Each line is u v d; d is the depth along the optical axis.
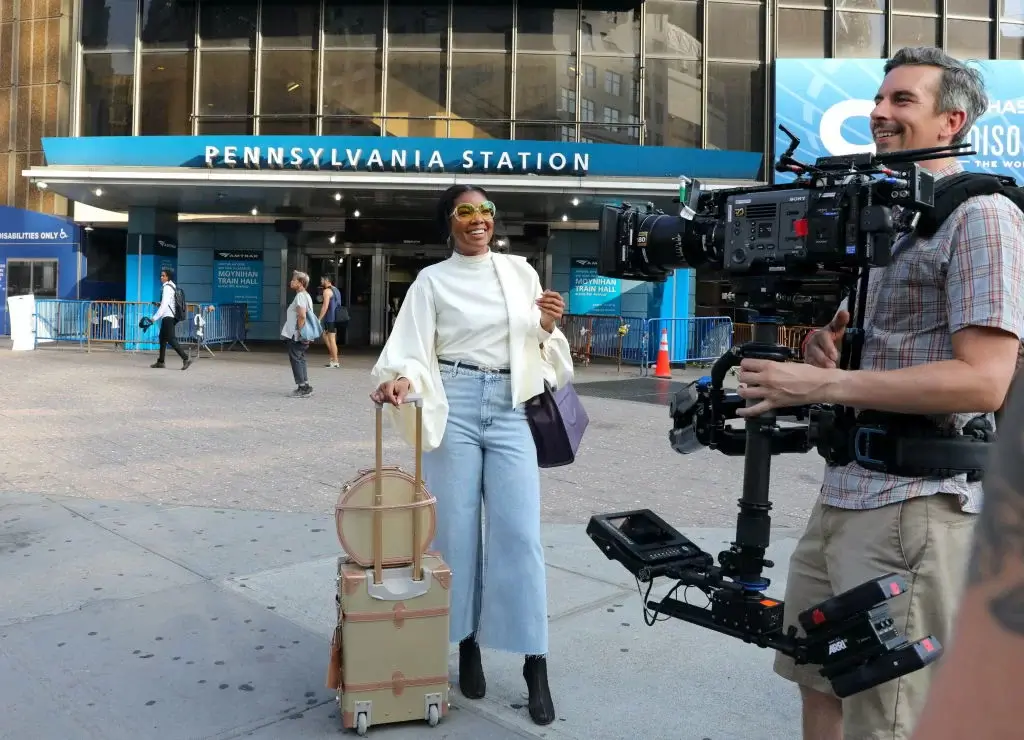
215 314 17.77
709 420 2.12
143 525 4.80
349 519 2.62
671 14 17.53
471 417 2.87
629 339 15.36
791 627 1.84
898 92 1.95
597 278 18.80
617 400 11.05
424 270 2.97
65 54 20.89
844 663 1.67
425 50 17.52
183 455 6.81
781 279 1.85
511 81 17.44
